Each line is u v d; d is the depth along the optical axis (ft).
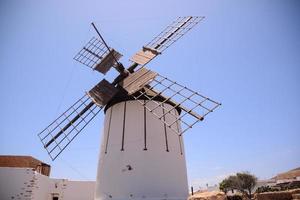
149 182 48.34
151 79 52.24
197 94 48.60
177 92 50.78
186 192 51.70
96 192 53.36
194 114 46.39
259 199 89.25
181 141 55.98
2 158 85.46
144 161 49.80
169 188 48.91
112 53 60.49
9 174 67.05
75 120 58.49
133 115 54.03
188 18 58.95
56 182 91.91
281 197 83.05
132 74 58.59
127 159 50.47
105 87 59.11
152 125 52.95
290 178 189.26
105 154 53.98
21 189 66.23
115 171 50.70
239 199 139.44
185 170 54.03
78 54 64.18
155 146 51.31
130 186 48.37
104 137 56.59
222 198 55.21
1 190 65.57
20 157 86.94
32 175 67.97
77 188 93.91
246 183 165.89
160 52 55.31
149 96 54.49
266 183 199.11
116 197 48.47
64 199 91.15
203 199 52.70
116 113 56.08
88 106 58.95
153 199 47.14
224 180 176.55
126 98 56.03
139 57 59.88
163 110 54.90
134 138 51.85
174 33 59.21
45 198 82.17
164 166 50.24
